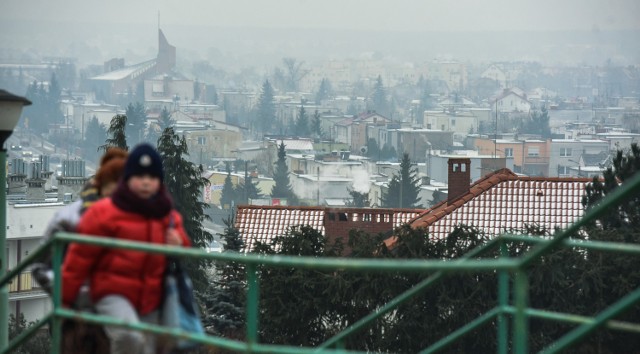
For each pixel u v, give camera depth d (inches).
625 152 3927.2
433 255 3403.1
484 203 4798.2
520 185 4894.2
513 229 4630.9
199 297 3732.8
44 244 661.9
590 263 2974.9
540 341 2925.7
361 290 3132.4
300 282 3189.0
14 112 1116.5
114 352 669.9
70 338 684.1
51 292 695.1
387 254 3390.7
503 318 768.9
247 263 587.5
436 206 4980.3
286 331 3238.2
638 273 2979.8
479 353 3041.3
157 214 665.6
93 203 693.9
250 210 5319.9
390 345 3090.6
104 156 732.0
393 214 4874.5
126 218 660.1
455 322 3026.6
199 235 4375.0
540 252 548.1
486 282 3041.3
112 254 657.6
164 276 674.2
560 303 2967.5
